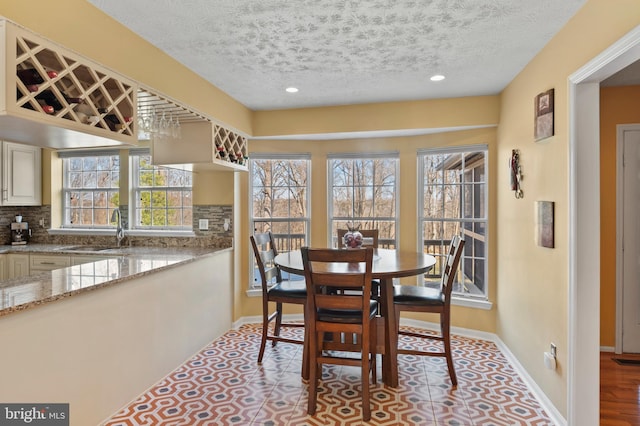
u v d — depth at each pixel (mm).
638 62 2785
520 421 2242
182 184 4133
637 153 3287
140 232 4051
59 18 1800
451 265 2650
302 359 3045
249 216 4184
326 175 4285
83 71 1997
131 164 4195
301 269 2594
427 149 3959
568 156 2105
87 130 1929
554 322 2303
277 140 4227
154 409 2346
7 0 1592
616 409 2412
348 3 1975
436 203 4016
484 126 3586
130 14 2070
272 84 3232
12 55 1550
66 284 2078
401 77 3080
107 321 2219
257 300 4180
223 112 3400
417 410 2352
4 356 1642
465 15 2100
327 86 3295
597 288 2029
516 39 2385
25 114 1604
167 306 2814
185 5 1982
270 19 2143
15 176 4023
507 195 3246
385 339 2662
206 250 3658
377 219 4262
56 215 4352
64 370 1932
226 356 3193
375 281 3119
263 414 2299
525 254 2805
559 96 2248
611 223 3338
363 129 3812
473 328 3719
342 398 2502
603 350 3369
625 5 1618
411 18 2137
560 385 2211
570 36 2111
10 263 3770
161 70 2531
